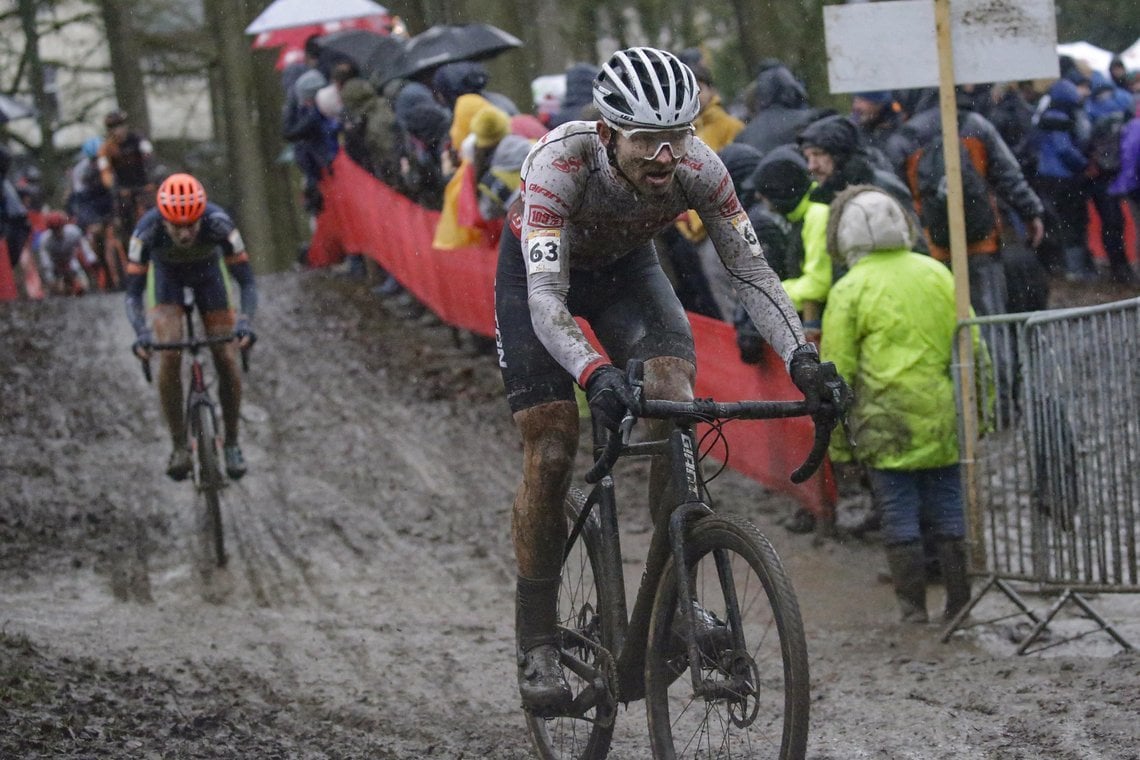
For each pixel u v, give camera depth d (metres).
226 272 19.61
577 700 9.78
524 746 11.40
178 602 16.98
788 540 18.36
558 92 31.23
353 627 15.66
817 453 8.41
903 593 14.94
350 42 35.19
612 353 9.84
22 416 26.12
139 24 68.94
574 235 9.48
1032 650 13.75
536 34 43.97
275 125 63.62
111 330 33.62
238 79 56.84
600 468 8.37
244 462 19.59
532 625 10.07
